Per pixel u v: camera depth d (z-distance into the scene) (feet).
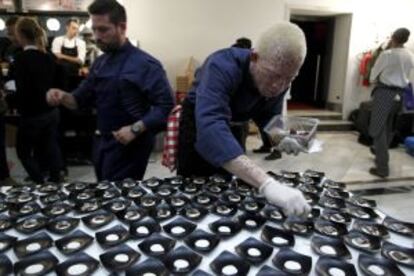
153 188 3.95
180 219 3.17
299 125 4.10
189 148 4.39
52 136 9.05
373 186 11.20
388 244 2.84
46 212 3.27
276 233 2.97
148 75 5.02
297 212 2.84
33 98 8.27
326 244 2.82
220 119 3.24
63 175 10.51
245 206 3.46
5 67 10.75
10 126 11.64
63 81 8.87
